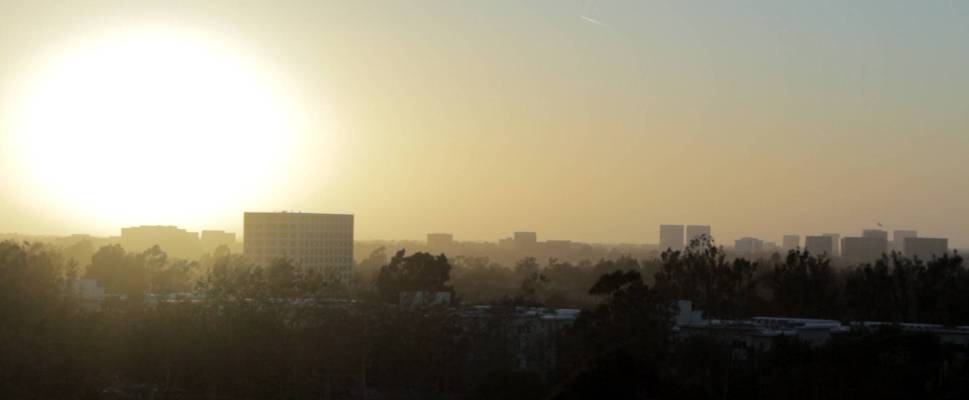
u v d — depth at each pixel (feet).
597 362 110.73
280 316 229.86
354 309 231.30
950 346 199.62
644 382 111.65
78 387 203.92
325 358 220.02
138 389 220.23
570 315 249.14
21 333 221.66
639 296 203.51
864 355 191.52
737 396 189.67
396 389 233.14
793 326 244.63
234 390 220.64
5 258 262.47
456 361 226.17
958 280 298.56
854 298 308.40
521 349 223.71
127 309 245.45
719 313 278.67
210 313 229.45
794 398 183.01
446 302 253.85
